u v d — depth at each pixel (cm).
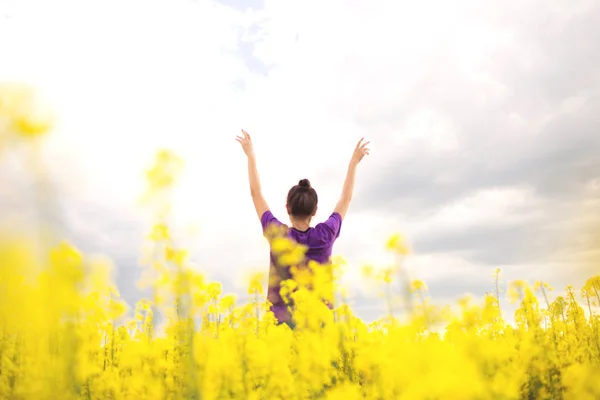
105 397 250
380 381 204
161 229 205
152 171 205
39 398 185
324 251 368
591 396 235
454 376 165
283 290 329
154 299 236
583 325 385
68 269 162
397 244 230
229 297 325
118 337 317
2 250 142
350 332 284
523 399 238
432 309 224
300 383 241
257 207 387
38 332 187
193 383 206
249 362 240
